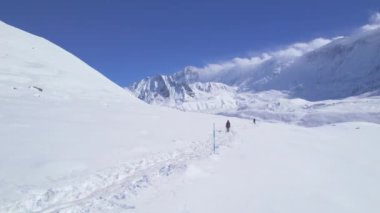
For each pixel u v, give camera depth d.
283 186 16.67
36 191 12.77
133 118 36.41
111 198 12.84
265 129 46.47
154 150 21.91
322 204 14.90
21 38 67.88
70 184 13.98
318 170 21.62
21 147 18.14
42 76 49.97
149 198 13.04
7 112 27.70
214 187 15.15
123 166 17.47
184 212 12.16
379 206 16.16
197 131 34.19
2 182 13.14
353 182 20.00
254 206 13.49
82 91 50.28
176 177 15.73
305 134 46.91
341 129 66.25
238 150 24.83
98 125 28.69
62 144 20.02
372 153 34.25
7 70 46.97
